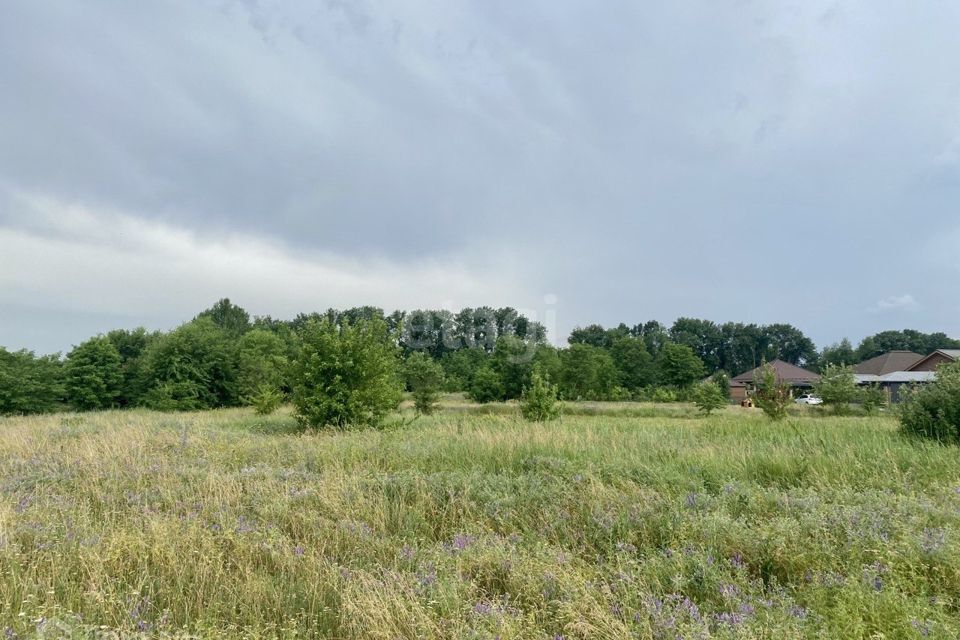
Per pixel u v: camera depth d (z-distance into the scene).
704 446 8.41
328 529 4.65
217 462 7.83
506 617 2.93
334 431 12.67
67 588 3.43
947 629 2.64
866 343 105.06
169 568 3.81
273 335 50.84
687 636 2.66
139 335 52.91
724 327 111.75
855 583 3.11
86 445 8.95
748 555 3.93
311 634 3.05
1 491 5.94
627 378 61.84
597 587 3.46
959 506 4.65
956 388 9.44
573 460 7.26
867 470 6.30
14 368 34.31
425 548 4.32
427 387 27.42
